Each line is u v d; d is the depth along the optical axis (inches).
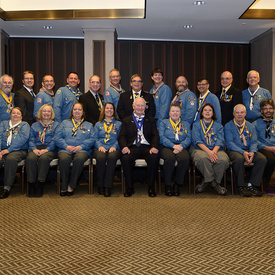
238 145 179.8
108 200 159.6
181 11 227.0
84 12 240.4
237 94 197.5
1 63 274.8
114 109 182.2
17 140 172.9
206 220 127.1
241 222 124.7
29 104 195.0
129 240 106.0
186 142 177.8
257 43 298.0
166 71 308.5
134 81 187.9
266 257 92.6
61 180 175.5
